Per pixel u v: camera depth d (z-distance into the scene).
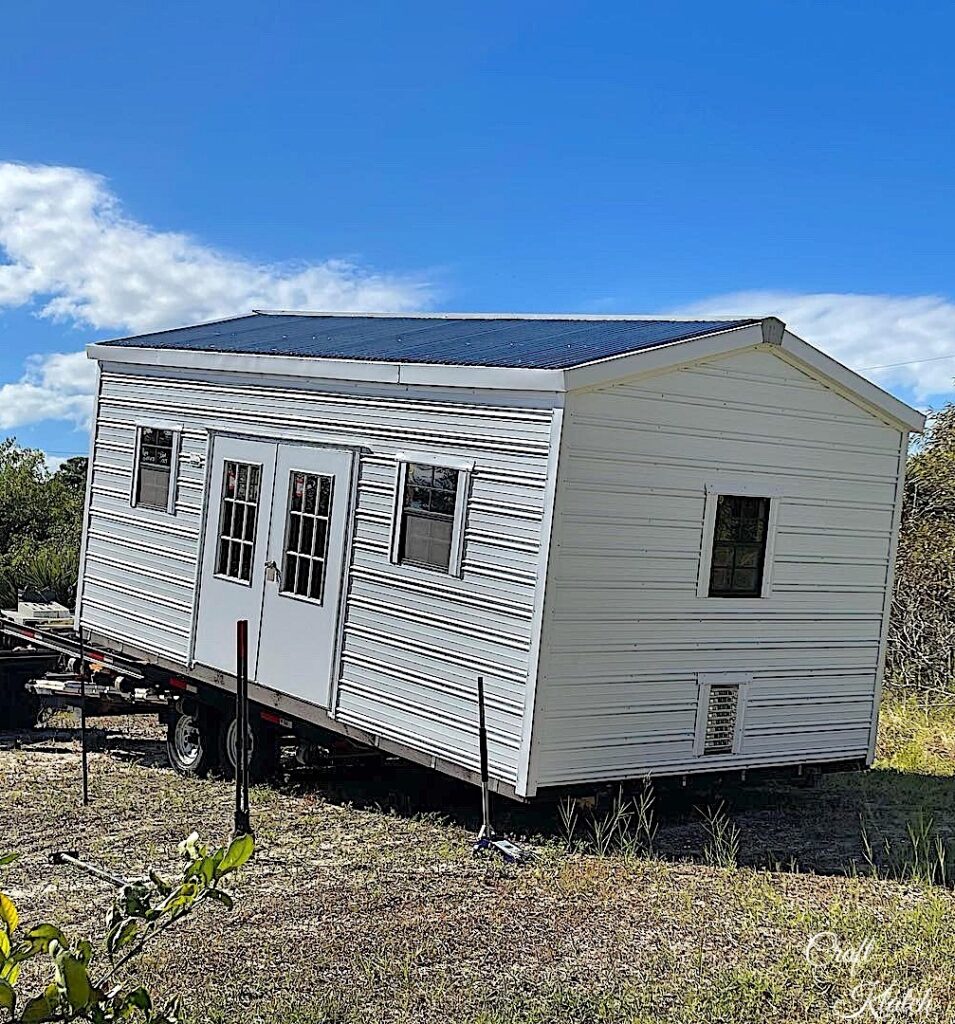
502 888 7.93
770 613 9.83
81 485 28.64
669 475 9.00
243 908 7.48
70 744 13.68
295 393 10.73
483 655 8.82
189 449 12.05
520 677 8.50
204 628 11.70
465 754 8.95
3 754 13.00
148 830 9.55
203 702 11.75
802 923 7.29
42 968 6.45
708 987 6.23
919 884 8.17
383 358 9.86
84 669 12.12
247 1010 5.88
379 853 8.80
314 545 10.48
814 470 9.95
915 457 19.72
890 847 9.17
